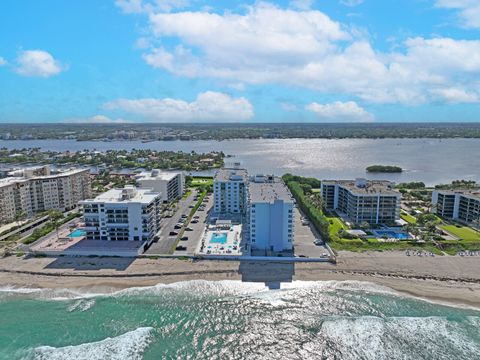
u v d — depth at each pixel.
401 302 134.88
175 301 135.00
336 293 141.12
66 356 105.12
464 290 144.25
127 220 184.12
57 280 151.00
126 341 111.69
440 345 110.25
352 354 106.75
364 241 190.00
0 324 121.06
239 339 113.19
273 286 146.25
